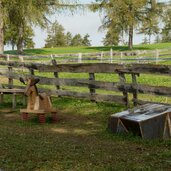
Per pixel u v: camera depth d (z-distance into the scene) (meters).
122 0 63.22
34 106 12.34
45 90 16.72
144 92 12.78
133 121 9.28
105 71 14.12
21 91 15.05
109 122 10.12
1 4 39.56
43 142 8.98
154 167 6.84
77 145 8.69
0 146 8.41
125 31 70.19
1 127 11.26
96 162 7.18
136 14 69.88
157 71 12.44
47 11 41.84
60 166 6.94
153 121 9.23
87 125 11.52
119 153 7.94
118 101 13.89
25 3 39.41
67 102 15.34
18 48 53.09
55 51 68.94
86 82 14.93
